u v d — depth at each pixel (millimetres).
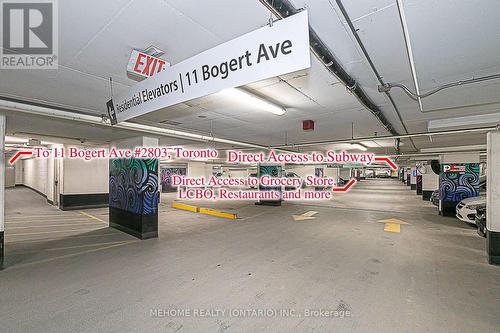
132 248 4652
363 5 1611
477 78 2615
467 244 4855
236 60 1562
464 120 4609
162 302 2680
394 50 2186
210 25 1854
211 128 5887
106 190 9688
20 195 13117
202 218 7875
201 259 4039
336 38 2021
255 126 5633
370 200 12711
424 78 2680
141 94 2309
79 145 9094
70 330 2199
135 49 2182
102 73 2668
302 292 2904
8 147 9742
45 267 3688
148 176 5457
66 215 8016
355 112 4344
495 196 3777
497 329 2199
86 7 1636
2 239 3592
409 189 20266
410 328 2221
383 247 4672
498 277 3289
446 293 2859
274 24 1405
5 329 2207
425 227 6402
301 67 1306
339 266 3707
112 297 2781
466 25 1671
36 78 2799
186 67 1841
